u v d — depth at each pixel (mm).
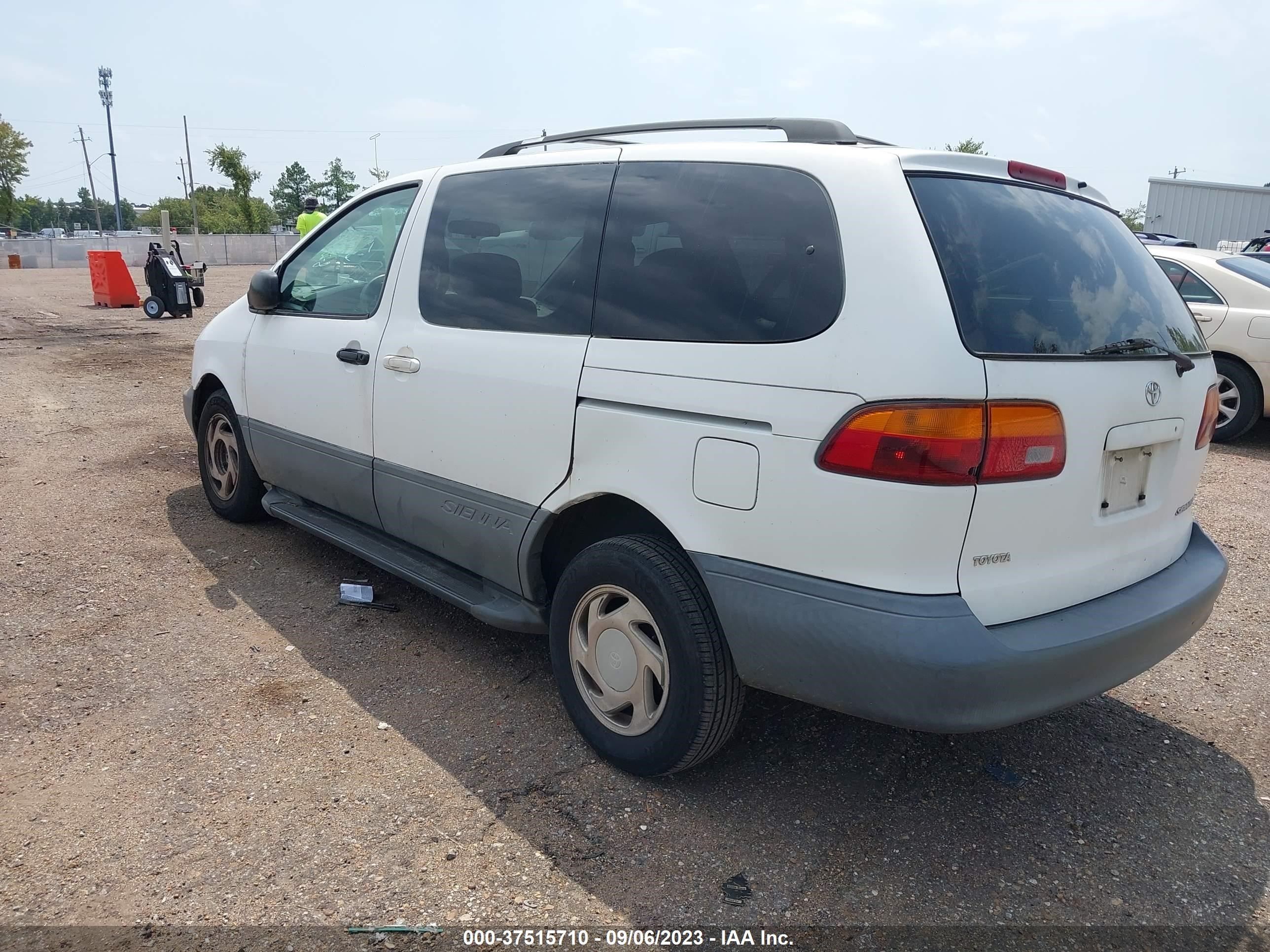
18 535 4930
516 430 3154
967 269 2375
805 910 2418
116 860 2533
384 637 3924
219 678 3535
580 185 3180
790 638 2439
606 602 2990
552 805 2820
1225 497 6430
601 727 3004
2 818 2682
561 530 3221
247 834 2652
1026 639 2357
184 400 5312
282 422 4445
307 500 4457
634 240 2938
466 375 3334
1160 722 3457
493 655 3791
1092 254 2787
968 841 2725
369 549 3998
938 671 2242
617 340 2873
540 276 3199
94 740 3098
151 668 3596
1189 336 3059
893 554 2281
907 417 2230
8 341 12570
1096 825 2824
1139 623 2578
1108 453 2590
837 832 2738
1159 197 29453
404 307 3719
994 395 2258
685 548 2662
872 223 2398
